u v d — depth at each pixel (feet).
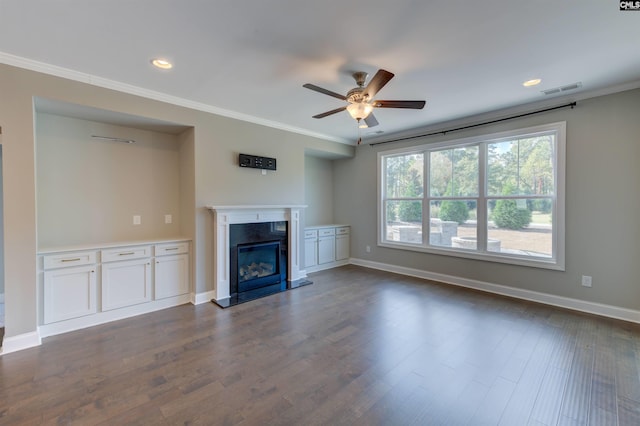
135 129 12.21
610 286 10.71
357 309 11.61
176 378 7.07
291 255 15.51
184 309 11.62
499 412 5.95
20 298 8.44
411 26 6.77
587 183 11.07
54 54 8.00
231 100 11.63
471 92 10.80
